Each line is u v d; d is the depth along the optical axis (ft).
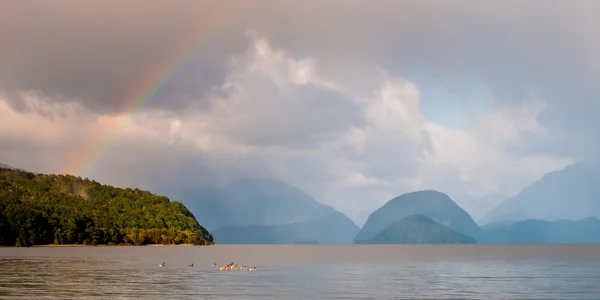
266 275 420.36
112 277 384.47
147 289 313.32
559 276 423.23
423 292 310.04
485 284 356.59
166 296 284.20
